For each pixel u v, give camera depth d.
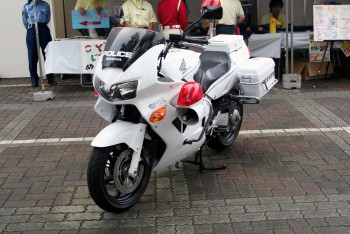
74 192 4.70
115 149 4.04
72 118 7.20
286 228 3.90
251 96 5.06
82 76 9.30
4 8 10.27
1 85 9.84
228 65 5.00
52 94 8.47
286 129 6.38
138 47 3.84
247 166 5.18
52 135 6.44
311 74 9.35
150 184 4.80
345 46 9.02
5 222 4.15
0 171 5.26
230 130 5.30
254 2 10.77
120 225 4.04
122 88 3.77
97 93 4.02
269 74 5.26
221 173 5.02
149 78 3.84
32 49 9.38
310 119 6.79
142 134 4.03
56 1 10.37
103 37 9.40
